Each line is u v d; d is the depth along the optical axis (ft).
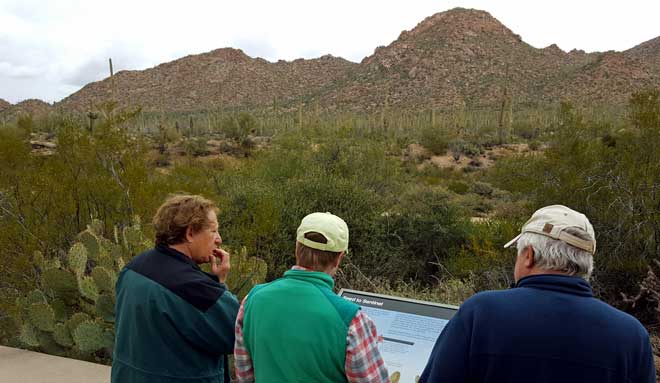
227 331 7.43
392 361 7.73
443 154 169.68
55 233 23.81
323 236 6.78
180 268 7.52
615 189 27.07
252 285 17.22
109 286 14.83
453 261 32.65
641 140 28.45
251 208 31.89
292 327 6.43
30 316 14.70
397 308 8.20
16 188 24.94
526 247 5.95
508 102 232.32
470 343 5.66
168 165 115.14
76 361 13.88
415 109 652.48
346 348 6.40
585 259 5.74
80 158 26.13
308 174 41.83
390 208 43.34
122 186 25.07
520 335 5.43
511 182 33.04
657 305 22.26
